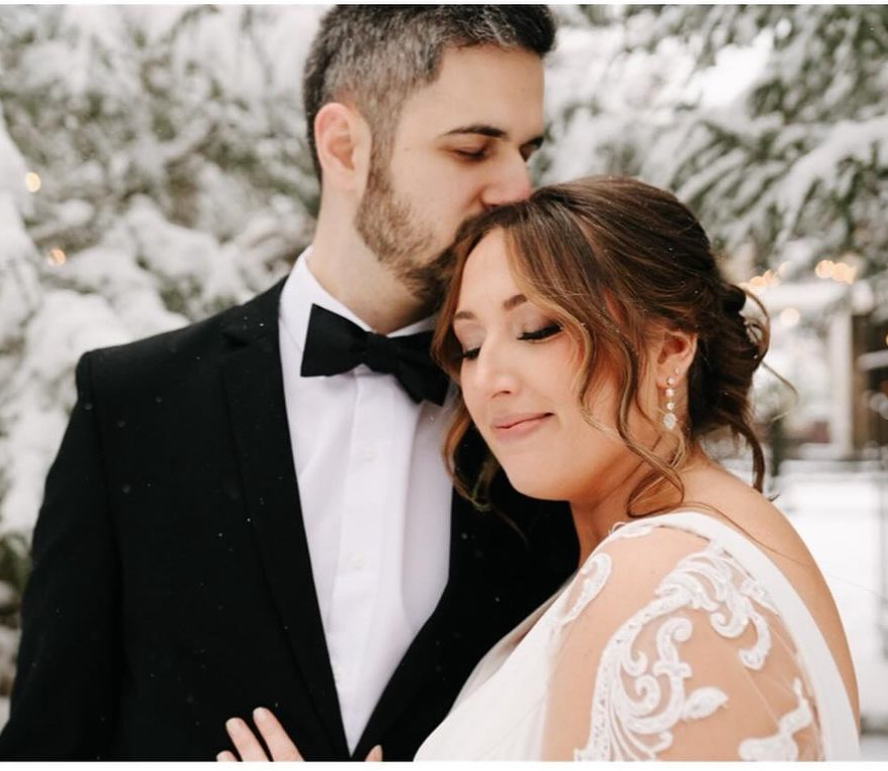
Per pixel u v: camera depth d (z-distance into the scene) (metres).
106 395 1.77
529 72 1.69
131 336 3.20
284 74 3.55
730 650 1.04
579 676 1.10
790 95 3.13
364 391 1.77
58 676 1.68
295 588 1.62
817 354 23.44
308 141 1.92
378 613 1.66
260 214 3.64
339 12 1.78
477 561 1.69
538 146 1.79
